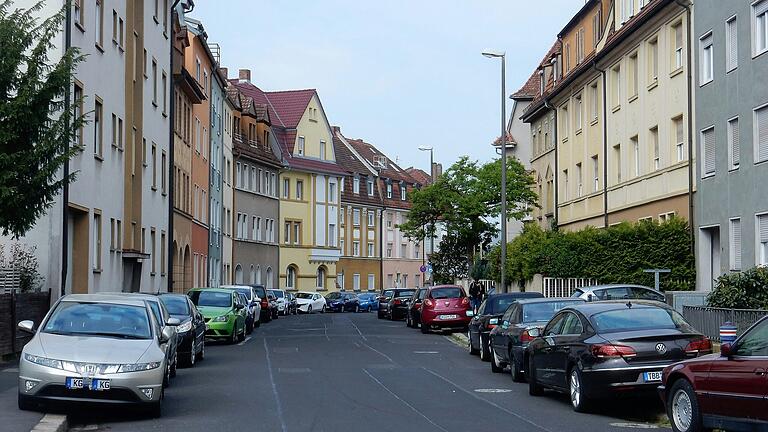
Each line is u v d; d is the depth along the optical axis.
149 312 15.50
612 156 39.22
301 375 20.92
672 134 32.88
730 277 23.88
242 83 84.00
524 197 52.25
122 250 34.34
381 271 96.00
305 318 57.97
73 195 27.31
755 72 26.86
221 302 32.75
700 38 30.39
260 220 73.94
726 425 10.96
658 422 13.77
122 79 34.06
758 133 26.92
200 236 55.56
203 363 24.12
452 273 57.38
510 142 64.50
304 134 82.25
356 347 30.55
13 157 17.64
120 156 33.91
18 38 18.39
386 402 16.06
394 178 99.81
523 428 13.14
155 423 13.61
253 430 12.90
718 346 21.22
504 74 37.31
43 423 12.42
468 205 52.56
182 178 49.34
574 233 37.75
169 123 45.00
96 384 13.47
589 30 43.47
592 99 42.62
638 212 36.12
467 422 13.71
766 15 26.50
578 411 14.79
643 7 35.41
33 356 13.67
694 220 31.14
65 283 25.92
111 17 32.16
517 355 19.22
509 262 43.22
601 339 14.31
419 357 26.36
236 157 68.38
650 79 35.00
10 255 24.95
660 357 13.95
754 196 27.00
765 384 10.29
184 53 50.22
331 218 85.25
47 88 18.20
